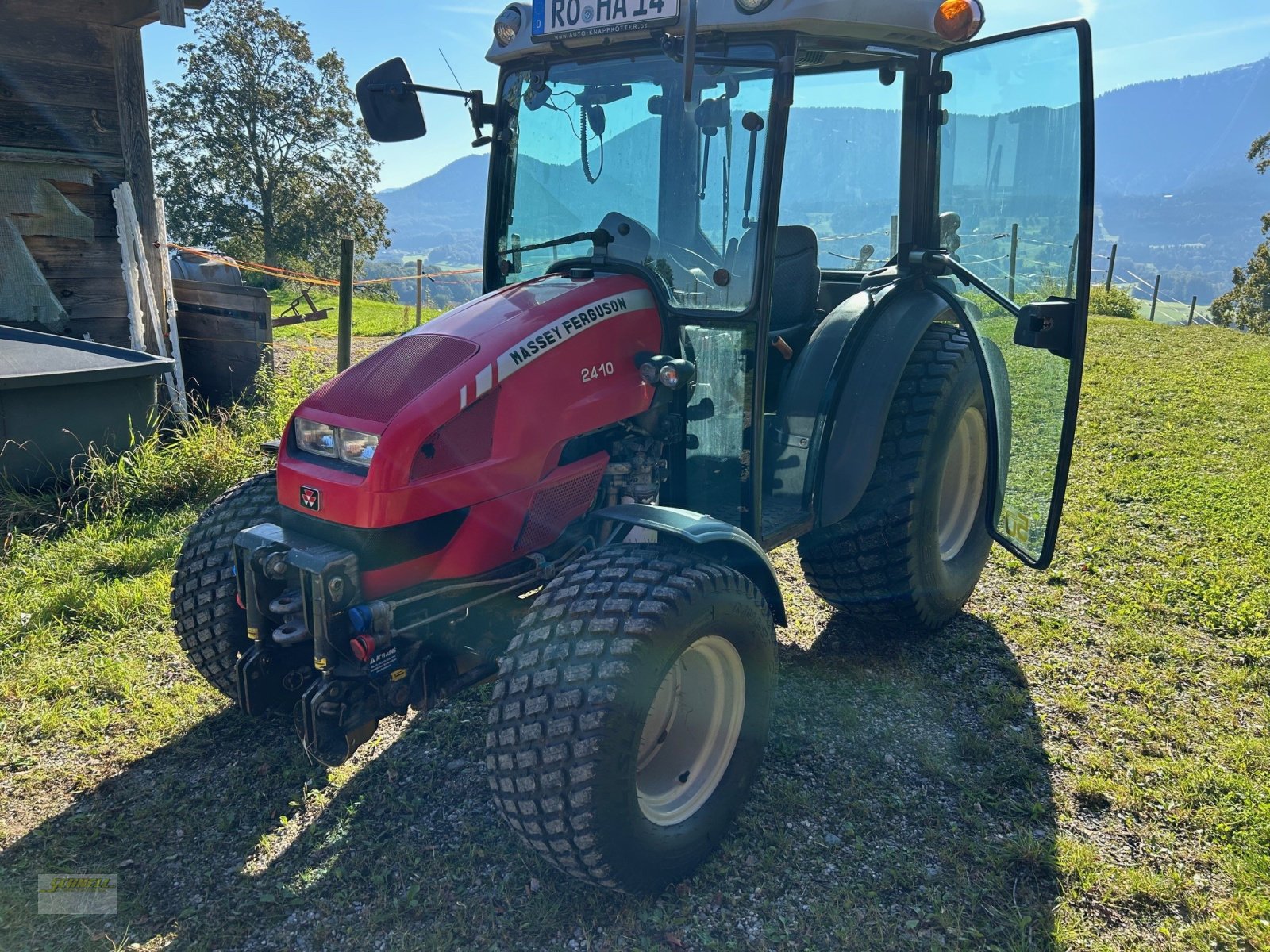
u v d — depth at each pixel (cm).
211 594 301
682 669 256
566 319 277
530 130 330
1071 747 314
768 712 272
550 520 283
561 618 232
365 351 1109
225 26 4284
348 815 279
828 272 408
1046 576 449
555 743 215
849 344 339
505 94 335
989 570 459
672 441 311
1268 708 333
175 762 306
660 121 299
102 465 519
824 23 272
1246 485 562
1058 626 399
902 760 307
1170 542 483
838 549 362
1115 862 259
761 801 284
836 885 249
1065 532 499
